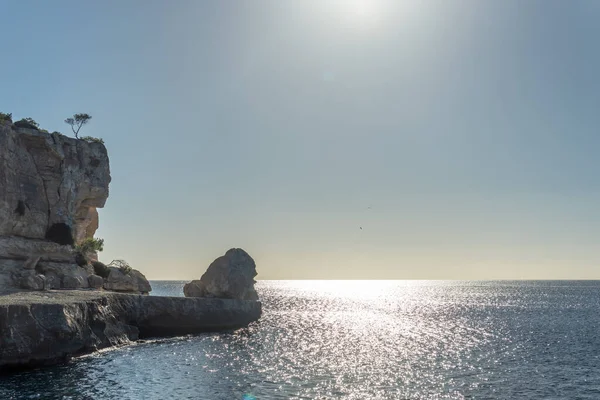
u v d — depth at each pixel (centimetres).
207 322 8262
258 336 7588
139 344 6222
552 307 15500
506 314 12812
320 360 5522
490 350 6419
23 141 7806
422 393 4006
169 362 5016
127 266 9275
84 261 8138
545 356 5897
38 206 7769
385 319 11575
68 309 5075
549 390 4150
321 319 11419
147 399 3609
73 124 9406
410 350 6412
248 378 4447
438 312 13888
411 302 19550
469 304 17738
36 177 7875
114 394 3697
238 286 9594
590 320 10825
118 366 4684
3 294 5638
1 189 7012
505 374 4784
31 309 4609
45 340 4600
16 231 7262
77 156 8694
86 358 5000
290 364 5216
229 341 6856
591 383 4419
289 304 17825
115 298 6738
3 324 4312
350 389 4106
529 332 8575
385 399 3806
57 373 4284
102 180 9094
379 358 5731
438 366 5219
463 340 7512
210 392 3888
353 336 8038
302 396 3844
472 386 4269
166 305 7556
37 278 6644
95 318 5709
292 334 8075
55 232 7950
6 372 4250
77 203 8650
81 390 3759
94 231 10419
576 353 6131
